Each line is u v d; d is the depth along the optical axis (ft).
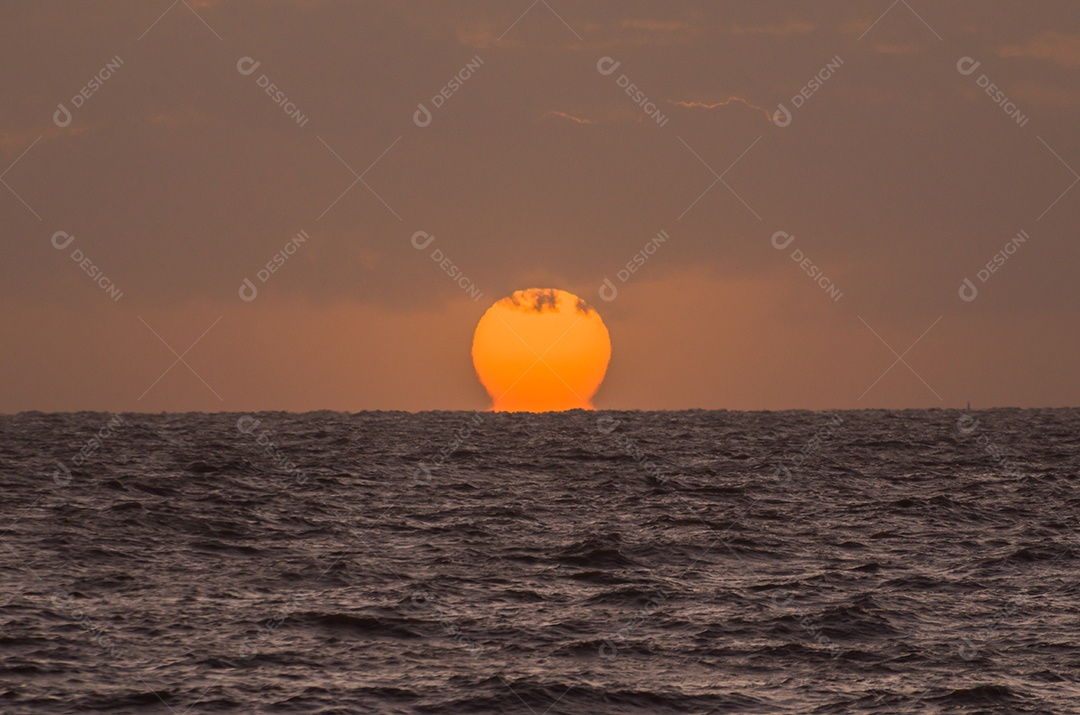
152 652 177.88
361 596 220.64
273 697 159.43
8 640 179.42
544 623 202.90
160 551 259.19
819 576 247.91
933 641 194.18
